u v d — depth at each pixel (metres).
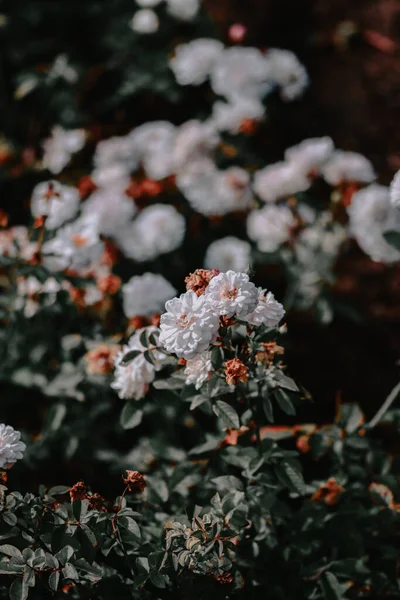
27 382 1.33
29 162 1.67
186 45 1.77
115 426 1.39
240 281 0.98
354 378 1.55
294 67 1.61
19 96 1.77
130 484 1.03
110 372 1.20
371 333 1.62
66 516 1.02
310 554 1.16
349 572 1.12
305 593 1.11
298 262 1.48
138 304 1.24
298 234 1.47
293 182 1.45
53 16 1.93
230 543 1.03
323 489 1.15
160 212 1.45
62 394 1.29
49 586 1.00
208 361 1.01
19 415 1.46
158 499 1.13
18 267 1.29
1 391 1.46
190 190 1.51
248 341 1.03
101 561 1.08
